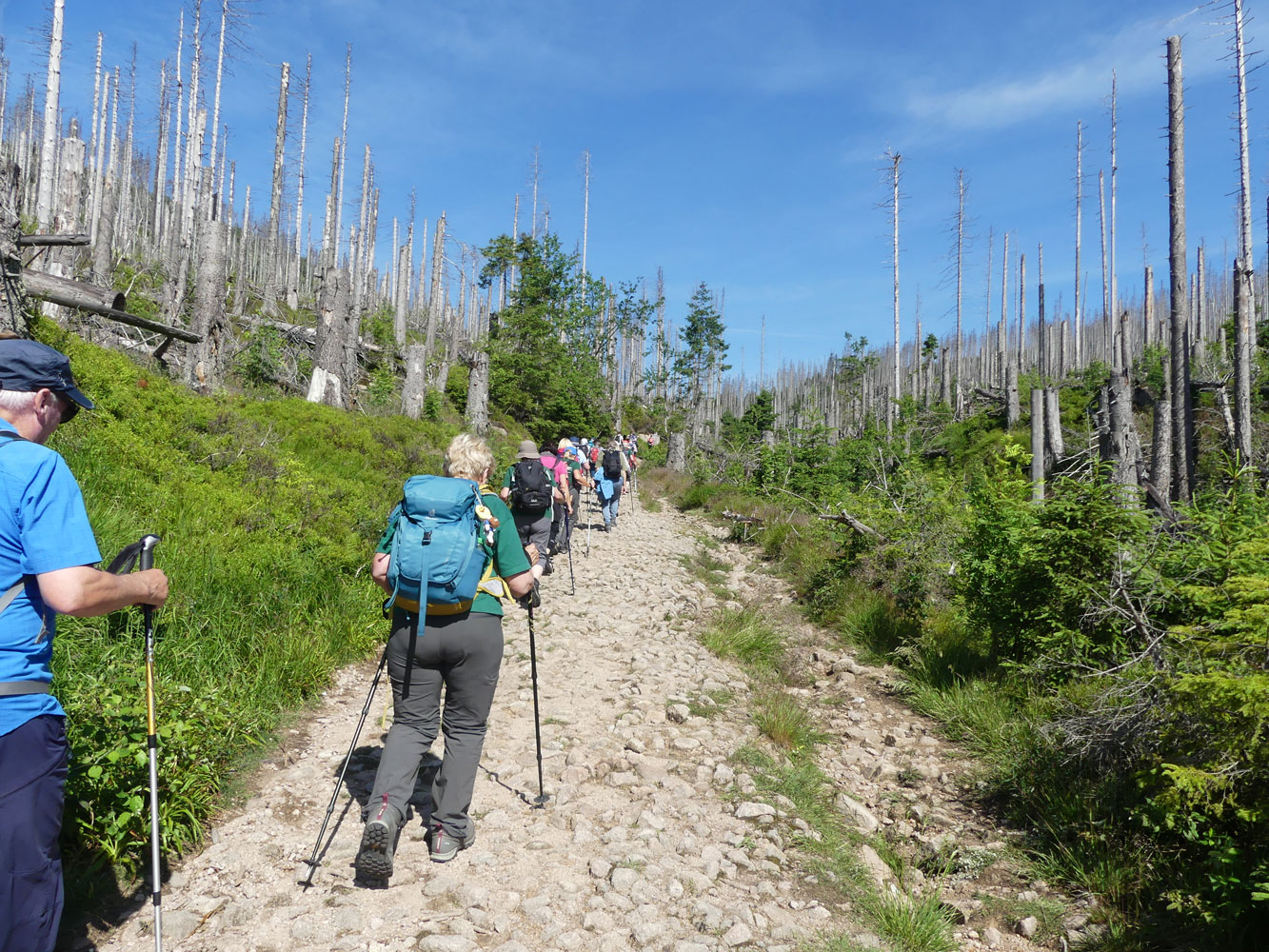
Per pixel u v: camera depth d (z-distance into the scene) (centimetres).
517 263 4928
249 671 518
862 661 790
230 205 5641
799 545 1302
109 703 345
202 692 425
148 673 269
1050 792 464
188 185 3856
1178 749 418
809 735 588
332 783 425
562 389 4012
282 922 304
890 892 380
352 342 2534
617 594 997
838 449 2308
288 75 3941
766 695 662
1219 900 339
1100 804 434
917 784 517
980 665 710
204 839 356
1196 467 1822
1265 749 351
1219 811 357
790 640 848
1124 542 597
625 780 461
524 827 396
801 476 2112
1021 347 6444
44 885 208
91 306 965
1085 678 554
